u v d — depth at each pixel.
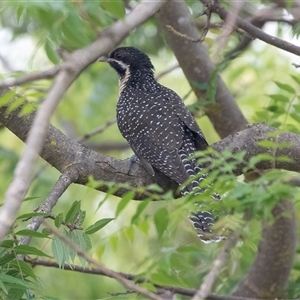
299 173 11.26
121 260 17.66
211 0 10.77
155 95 12.27
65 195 18.64
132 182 10.16
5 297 8.05
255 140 10.36
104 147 19.77
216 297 10.95
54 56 9.05
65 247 7.98
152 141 11.27
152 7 6.02
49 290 17.27
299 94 11.00
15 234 7.83
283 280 12.84
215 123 14.20
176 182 10.57
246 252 9.05
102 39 5.82
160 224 7.85
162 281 9.79
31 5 6.79
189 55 13.88
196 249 9.77
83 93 18.94
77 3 6.78
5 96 7.73
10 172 16.19
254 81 18.06
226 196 7.81
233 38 15.92
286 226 12.42
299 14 10.34
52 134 9.81
